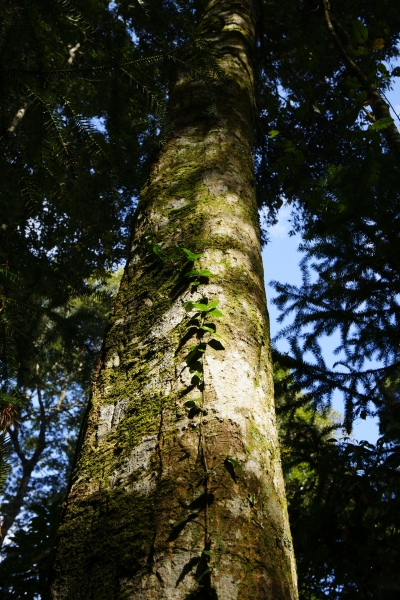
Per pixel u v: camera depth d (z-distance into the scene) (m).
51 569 1.15
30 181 2.14
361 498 2.91
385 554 2.81
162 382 1.41
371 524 3.01
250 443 1.27
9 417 2.17
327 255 3.92
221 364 1.42
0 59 1.85
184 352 1.45
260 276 1.87
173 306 1.61
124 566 1.04
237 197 2.12
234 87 2.86
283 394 4.34
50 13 2.21
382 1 5.02
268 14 5.42
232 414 1.30
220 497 1.12
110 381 1.53
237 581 0.99
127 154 4.80
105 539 1.11
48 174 2.14
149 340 1.56
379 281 3.87
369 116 4.20
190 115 2.57
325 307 4.33
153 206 2.09
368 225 3.62
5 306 3.06
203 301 1.52
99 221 6.38
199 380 1.34
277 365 4.21
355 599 2.54
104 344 1.67
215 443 1.22
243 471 1.19
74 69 1.92
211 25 3.57
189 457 1.19
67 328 3.86
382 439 3.21
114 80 1.98
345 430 3.94
